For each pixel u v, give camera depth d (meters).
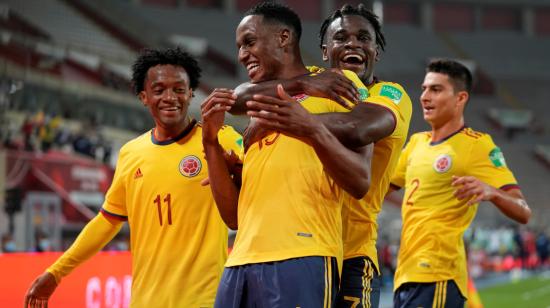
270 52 8.59
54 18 76.06
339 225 8.41
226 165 9.09
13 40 54.75
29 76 52.75
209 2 115.94
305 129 7.75
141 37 86.50
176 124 11.97
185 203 11.70
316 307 7.90
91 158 44.47
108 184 41.75
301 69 8.79
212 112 8.60
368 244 11.18
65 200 35.62
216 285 11.62
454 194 11.80
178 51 12.09
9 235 28.88
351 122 8.08
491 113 112.31
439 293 13.62
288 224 8.04
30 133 39.91
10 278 14.10
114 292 16.28
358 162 7.93
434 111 14.41
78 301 15.27
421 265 13.82
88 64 63.66
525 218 12.39
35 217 33.06
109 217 12.43
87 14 82.56
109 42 79.00
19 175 35.19
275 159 8.24
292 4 118.94
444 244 13.78
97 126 51.41
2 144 38.50
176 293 11.58
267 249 8.02
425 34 126.06
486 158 13.99
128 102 61.81
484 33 130.50
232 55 105.25
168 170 11.82
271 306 7.90
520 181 102.75
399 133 10.50
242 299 8.16
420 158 14.37
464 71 14.48
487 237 78.75
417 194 14.20
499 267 76.44
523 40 130.75
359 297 10.98
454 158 13.98
